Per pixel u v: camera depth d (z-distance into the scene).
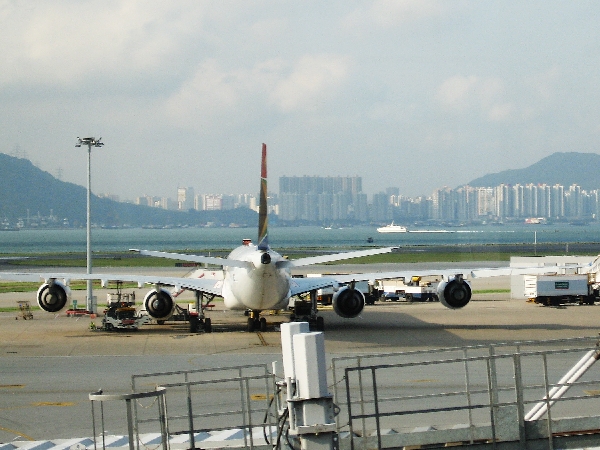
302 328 16.95
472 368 40.06
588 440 20.14
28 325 64.69
